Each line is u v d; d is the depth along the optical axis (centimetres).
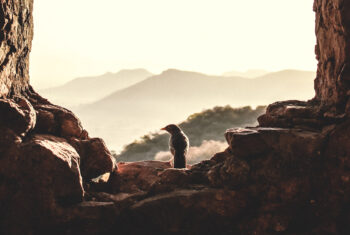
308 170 478
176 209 503
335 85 500
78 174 482
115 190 610
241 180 501
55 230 452
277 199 487
